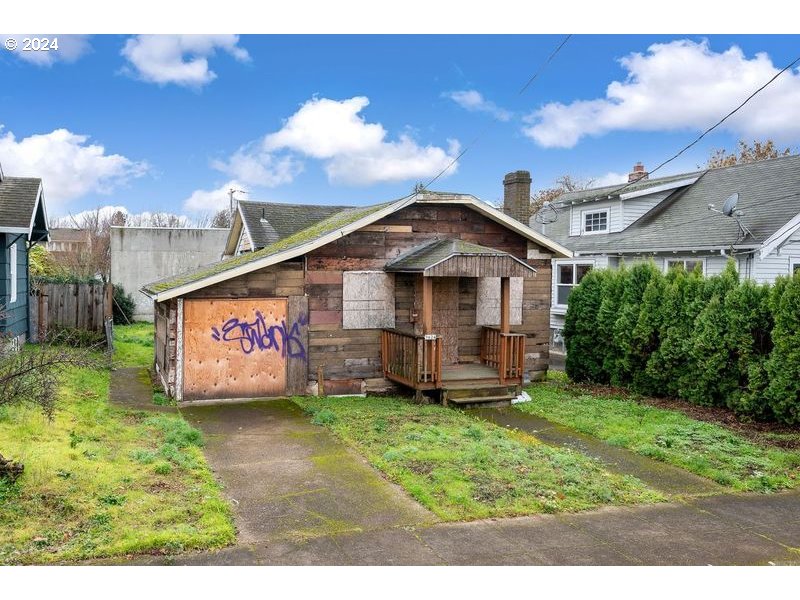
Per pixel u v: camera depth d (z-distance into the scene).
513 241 14.27
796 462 8.46
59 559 4.92
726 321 11.33
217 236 29.84
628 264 19.73
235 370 12.09
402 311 13.21
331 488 7.03
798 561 5.48
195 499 6.31
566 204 24.02
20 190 14.76
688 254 17.53
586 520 6.33
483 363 13.95
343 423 10.05
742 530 6.21
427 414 10.85
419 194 12.96
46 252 31.27
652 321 13.02
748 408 10.76
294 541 5.57
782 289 10.52
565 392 13.64
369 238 12.94
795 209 15.74
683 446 9.07
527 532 5.94
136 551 5.13
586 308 14.88
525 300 14.55
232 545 5.44
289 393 12.45
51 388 6.90
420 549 5.46
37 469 6.43
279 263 12.33
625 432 9.96
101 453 7.52
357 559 5.23
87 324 19.62
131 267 28.78
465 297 13.96
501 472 7.55
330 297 12.67
